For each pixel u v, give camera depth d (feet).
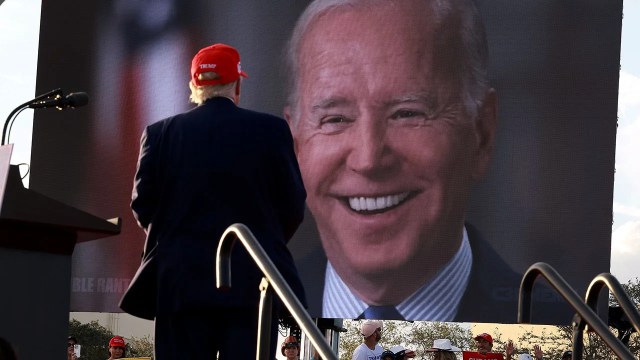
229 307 18.52
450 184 40.96
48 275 17.29
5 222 16.44
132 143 44.09
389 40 41.37
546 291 40.09
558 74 40.83
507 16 41.09
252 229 18.98
